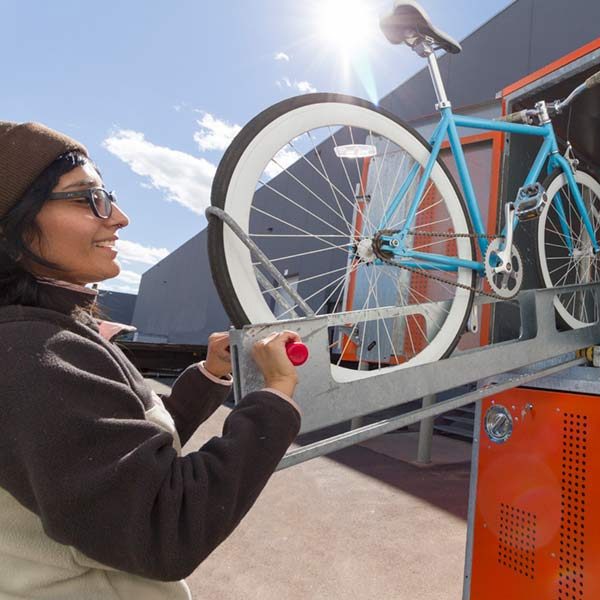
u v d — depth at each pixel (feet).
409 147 4.39
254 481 1.86
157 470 1.66
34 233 2.05
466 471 13.60
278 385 2.19
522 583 4.15
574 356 4.46
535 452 4.22
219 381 3.24
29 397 1.59
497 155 8.41
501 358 3.90
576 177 6.53
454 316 4.21
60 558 1.84
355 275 10.02
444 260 4.42
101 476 1.57
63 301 2.10
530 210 4.72
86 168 2.21
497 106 8.86
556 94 6.89
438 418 21.36
